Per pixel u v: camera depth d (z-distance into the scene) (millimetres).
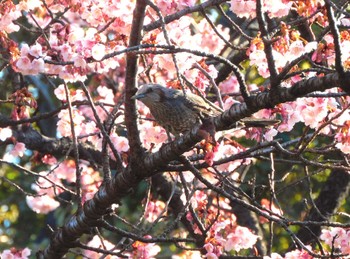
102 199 10703
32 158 14242
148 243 11023
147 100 10555
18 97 10805
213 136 8797
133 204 19094
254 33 16094
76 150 10750
